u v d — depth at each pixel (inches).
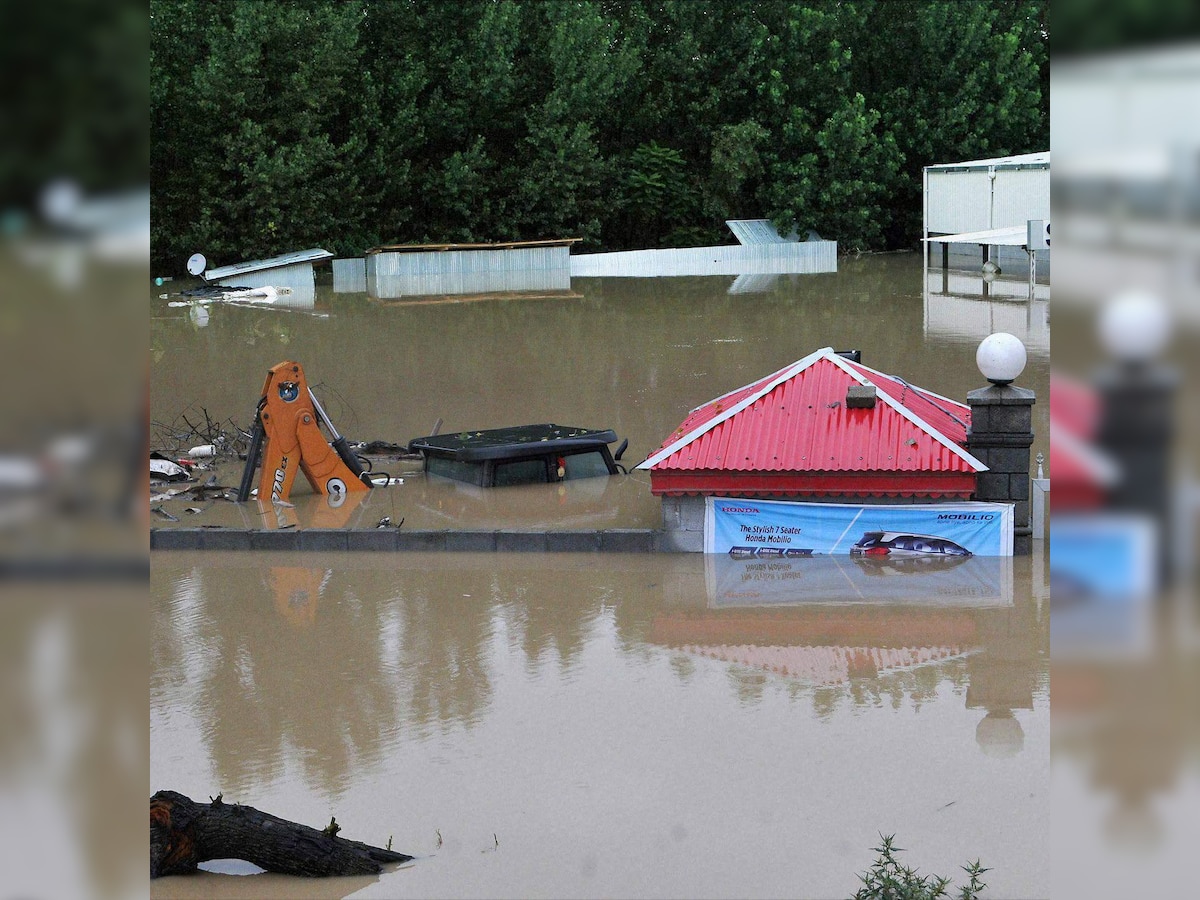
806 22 1807.3
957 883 180.1
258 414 463.2
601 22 1728.6
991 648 292.7
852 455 382.0
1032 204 1403.8
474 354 841.5
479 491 476.4
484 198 1721.2
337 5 1641.2
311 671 288.2
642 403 646.5
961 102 1861.5
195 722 257.0
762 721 249.4
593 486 482.9
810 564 376.5
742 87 1836.9
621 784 220.1
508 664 290.4
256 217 1551.4
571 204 1712.6
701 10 1818.4
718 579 361.4
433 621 326.3
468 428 591.8
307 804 215.3
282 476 464.1
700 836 198.7
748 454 388.8
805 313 1042.7
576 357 813.9
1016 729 240.8
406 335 954.7
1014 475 380.5
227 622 328.5
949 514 378.3
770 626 315.3
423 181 1710.1
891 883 176.6
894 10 1882.4
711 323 986.7
